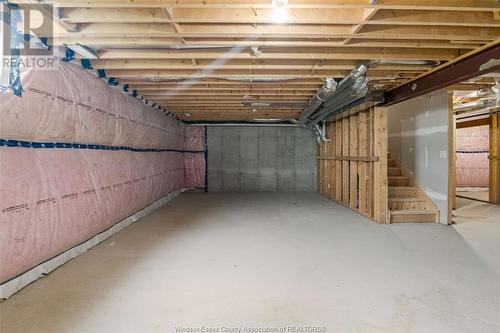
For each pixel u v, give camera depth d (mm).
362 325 1915
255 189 8914
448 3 2145
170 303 2188
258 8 2316
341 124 6613
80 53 3039
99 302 2205
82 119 3336
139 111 5148
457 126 8180
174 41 2898
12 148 2402
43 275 2689
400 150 5938
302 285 2484
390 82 4164
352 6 2133
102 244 3662
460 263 2994
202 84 4523
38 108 2613
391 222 4789
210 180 8891
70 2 2125
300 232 4191
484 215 5453
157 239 3865
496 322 1951
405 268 2857
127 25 2637
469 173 9203
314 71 3891
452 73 3367
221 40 2889
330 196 7465
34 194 2598
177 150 8039
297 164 8922
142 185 5312
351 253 3285
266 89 4688
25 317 2006
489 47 2885
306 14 2406
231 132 8875
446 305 2166
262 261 3041
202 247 3514
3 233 2262
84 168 3438
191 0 2135
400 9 2275
